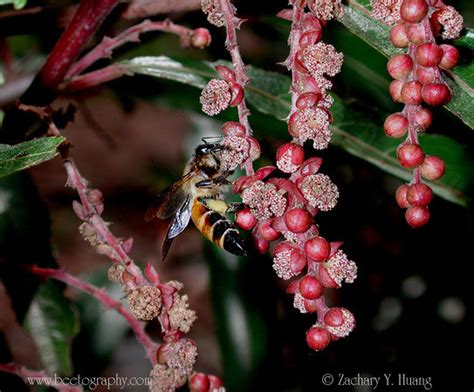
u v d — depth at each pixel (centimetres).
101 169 77
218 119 32
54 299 31
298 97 22
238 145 23
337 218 36
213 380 24
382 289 38
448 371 36
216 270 32
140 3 29
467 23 33
